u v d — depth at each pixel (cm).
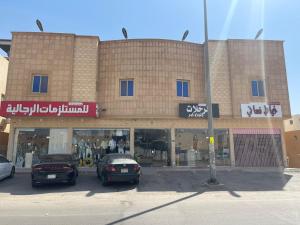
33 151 2095
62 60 2156
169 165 2152
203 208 914
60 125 2127
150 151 2156
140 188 1377
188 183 1505
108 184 1477
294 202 1019
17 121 2106
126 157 1534
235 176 1739
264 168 2109
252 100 2255
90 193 1255
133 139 2153
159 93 2173
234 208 909
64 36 2189
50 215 826
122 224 721
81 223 732
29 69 2130
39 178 1341
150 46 2223
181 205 971
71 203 1027
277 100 2283
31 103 2011
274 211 858
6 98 2091
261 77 2297
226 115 2220
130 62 2206
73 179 1407
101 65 2223
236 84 2261
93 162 2127
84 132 2150
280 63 2339
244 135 2241
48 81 2122
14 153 2080
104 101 2172
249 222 724
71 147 2112
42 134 2117
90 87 2147
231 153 2203
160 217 793
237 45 2322
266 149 2233
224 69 2297
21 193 1253
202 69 2286
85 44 2203
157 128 2183
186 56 2261
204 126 2209
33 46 2159
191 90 2227
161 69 2203
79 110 2030
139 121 2177
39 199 1118
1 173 1530
